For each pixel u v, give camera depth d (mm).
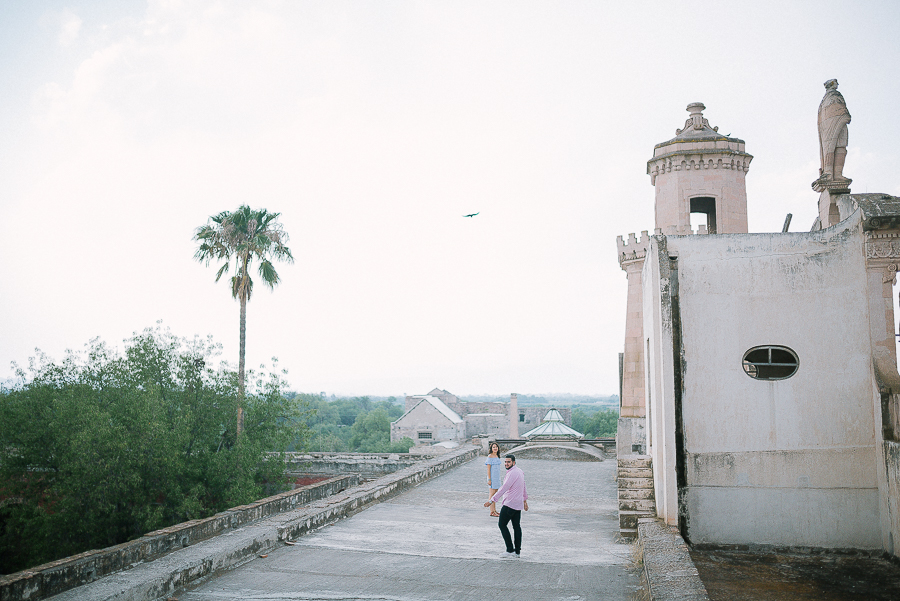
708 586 8102
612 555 9305
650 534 9125
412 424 73188
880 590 7922
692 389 10406
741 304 10422
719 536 10094
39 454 20641
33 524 19141
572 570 8367
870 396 9930
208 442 23031
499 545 9938
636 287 25297
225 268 26984
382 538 10328
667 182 23531
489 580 7891
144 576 7082
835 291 10172
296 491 13719
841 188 11367
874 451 9852
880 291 9961
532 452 25781
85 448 18422
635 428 24109
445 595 7297
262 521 10250
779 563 9312
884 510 9578
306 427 25156
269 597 7223
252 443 22859
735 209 22906
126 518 19438
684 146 23281
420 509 13477
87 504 19109
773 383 10219
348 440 93375
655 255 10812
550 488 17469
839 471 9922
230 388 23562
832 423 10016
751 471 10117
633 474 11875
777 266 10383
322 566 8555
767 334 10305
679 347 10508
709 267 10578
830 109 11547
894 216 9648
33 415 20891
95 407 19797
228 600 7121
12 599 6211
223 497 22094
